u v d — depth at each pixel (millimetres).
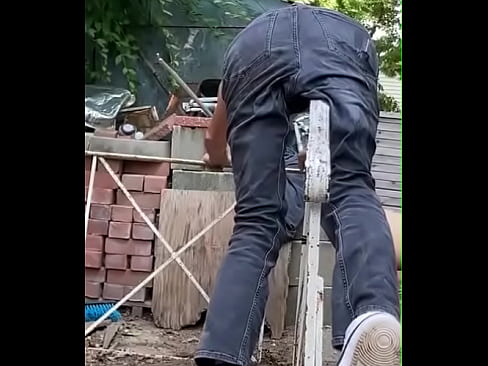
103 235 3434
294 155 2443
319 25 1854
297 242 3176
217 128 2363
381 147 3715
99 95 4020
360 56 1844
